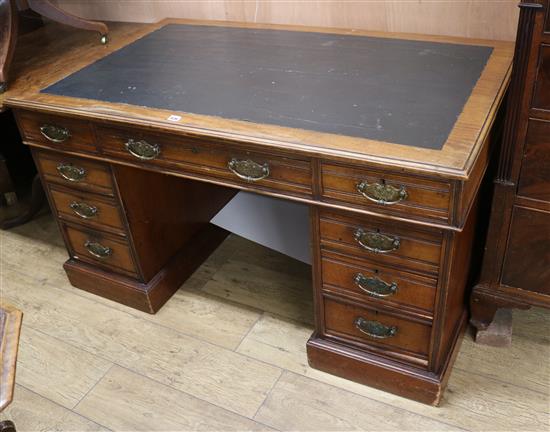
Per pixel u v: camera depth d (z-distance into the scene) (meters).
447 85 1.66
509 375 1.89
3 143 2.75
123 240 2.12
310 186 1.55
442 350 1.78
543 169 1.57
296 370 1.98
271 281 2.34
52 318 2.26
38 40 2.35
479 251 2.01
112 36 2.32
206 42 2.13
